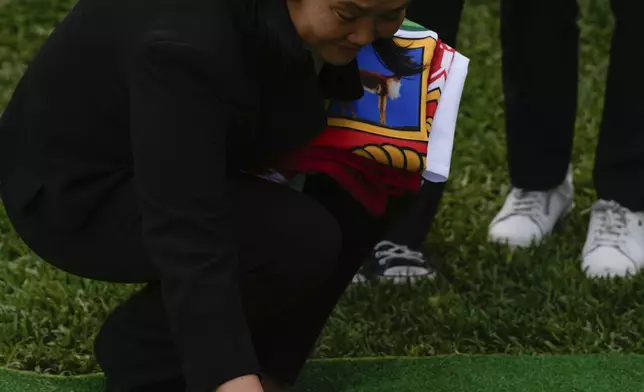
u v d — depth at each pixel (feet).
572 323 17.54
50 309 17.81
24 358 16.21
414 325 17.47
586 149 25.27
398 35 13.62
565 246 20.72
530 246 20.56
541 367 16.12
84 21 12.24
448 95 13.57
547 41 20.25
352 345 16.71
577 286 18.89
